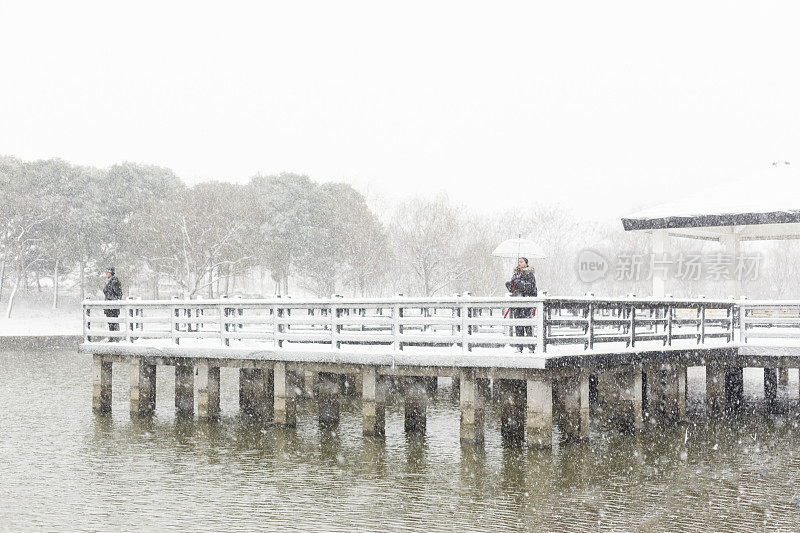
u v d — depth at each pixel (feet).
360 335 53.42
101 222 213.25
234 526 34.94
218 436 55.77
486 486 41.50
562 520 35.63
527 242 68.95
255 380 64.34
